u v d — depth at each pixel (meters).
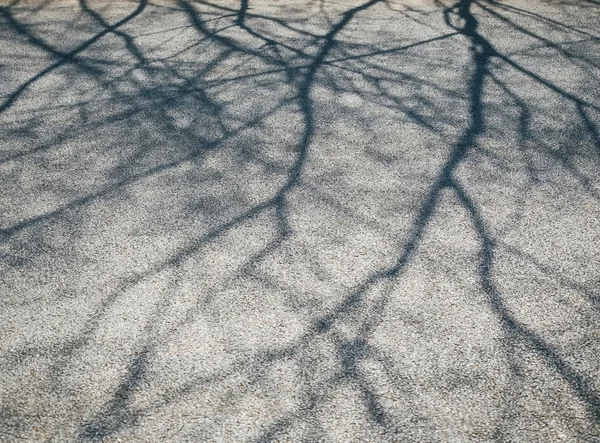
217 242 3.68
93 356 2.89
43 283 3.35
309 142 4.79
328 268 3.49
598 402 2.71
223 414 2.62
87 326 3.06
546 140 4.87
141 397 2.69
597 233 3.81
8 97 5.38
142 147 4.68
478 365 2.88
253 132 4.91
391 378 2.81
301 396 2.71
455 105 5.41
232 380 2.78
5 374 2.79
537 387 2.77
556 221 3.91
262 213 3.96
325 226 3.85
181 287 3.33
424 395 2.72
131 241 3.68
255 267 3.49
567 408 2.67
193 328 3.06
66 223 3.83
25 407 2.63
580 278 3.44
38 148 4.64
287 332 3.05
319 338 3.02
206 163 4.50
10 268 3.45
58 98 5.39
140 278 3.39
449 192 4.20
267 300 3.25
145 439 2.50
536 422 2.60
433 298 3.28
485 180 4.34
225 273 3.44
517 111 5.32
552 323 3.13
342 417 2.61
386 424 2.59
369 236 3.76
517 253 3.62
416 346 2.98
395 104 5.40
